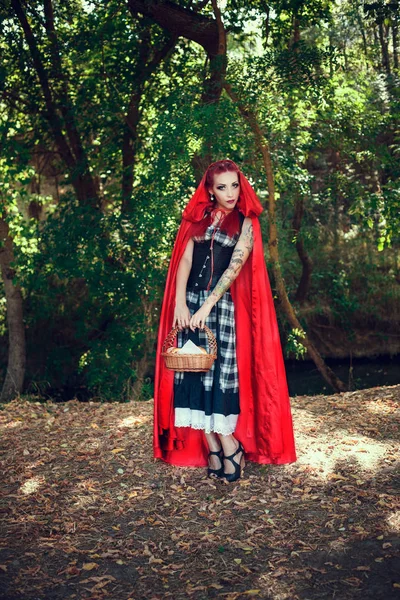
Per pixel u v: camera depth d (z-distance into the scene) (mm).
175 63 10211
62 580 2742
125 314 10586
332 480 3580
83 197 11086
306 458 3877
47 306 11875
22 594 2641
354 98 9617
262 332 3512
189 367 3160
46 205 14062
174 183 8828
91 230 9742
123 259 10109
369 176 10719
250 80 8516
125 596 2617
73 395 11594
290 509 3289
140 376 10742
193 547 2992
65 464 4023
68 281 11586
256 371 3557
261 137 8469
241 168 8945
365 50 11000
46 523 3260
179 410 3494
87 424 4914
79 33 9938
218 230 3432
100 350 10461
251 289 3514
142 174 10125
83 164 10305
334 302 12820
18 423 5070
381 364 12039
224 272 3379
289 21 9359
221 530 3129
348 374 11594
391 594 2525
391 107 9367
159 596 2611
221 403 3430
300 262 13625
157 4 8680
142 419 4926
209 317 3471
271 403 3545
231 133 8039
